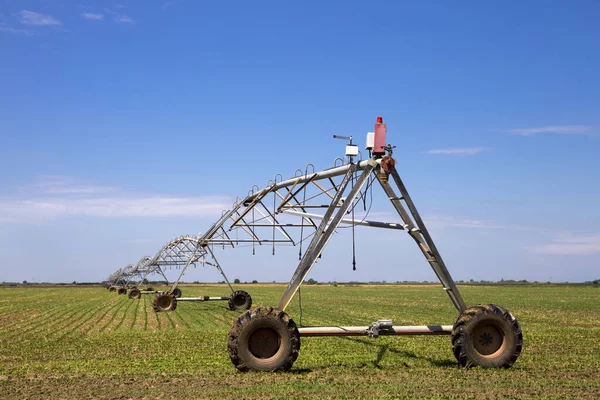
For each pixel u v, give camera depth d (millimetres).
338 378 11891
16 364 14523
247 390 10602
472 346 13070
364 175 13891
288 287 13375
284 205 18672
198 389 10773
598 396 10102
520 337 13102
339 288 107875
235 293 37656
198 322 28516
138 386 11188
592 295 68062
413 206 14016
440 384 11164
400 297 61656
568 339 20141
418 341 18719
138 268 64688
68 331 24406
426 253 14125
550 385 11094
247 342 12680
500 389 10695
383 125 13938
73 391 10766
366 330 13406
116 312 37344
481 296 65125
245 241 28094
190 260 35906
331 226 13648
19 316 34781
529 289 96312
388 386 10945
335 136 14406
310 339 19266
